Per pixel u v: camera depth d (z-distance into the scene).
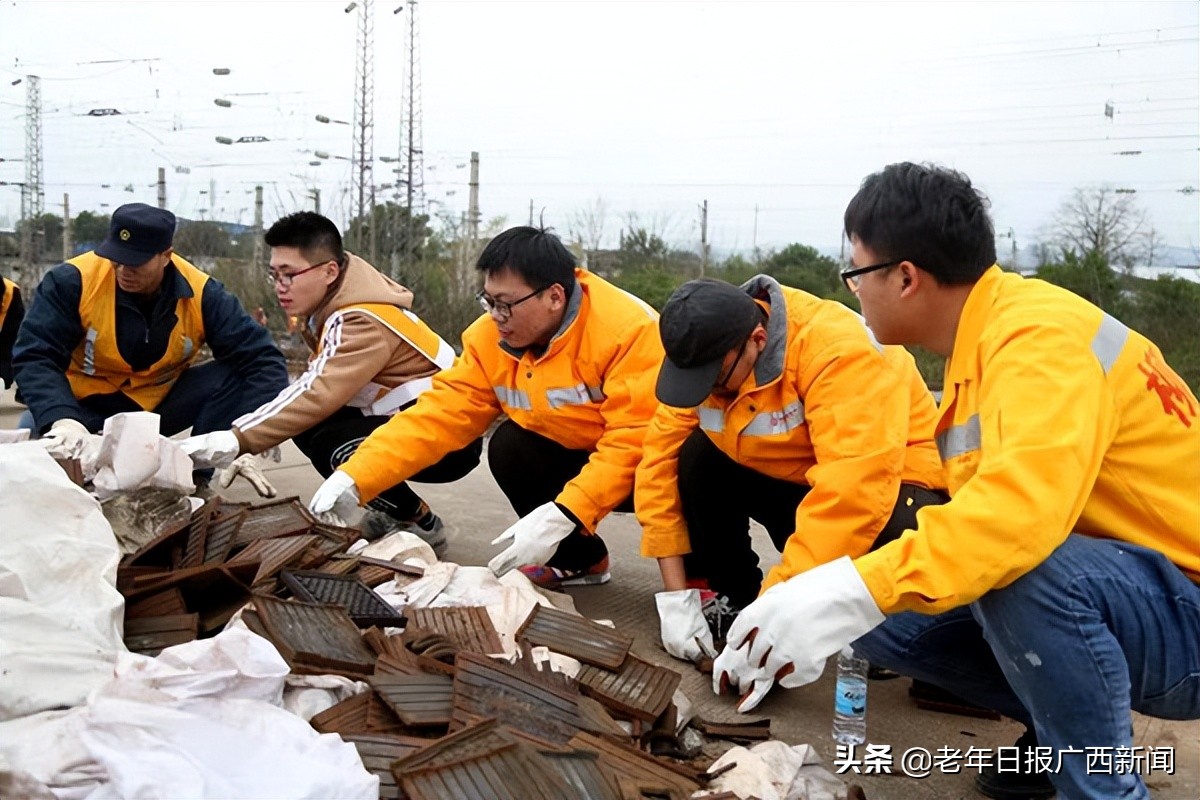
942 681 2.27
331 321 3.53
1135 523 1.83
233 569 2.47
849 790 2.04
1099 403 1.71
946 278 1.87
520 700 2.10
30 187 28.61
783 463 2.77
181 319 3.97
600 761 1.90
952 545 1.69
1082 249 16.52
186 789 1.56
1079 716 1.82
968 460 1.88
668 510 2.96
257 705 1.79
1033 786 2.20
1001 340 1.78
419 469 3.29
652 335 3.02
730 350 2.49
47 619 1.93
